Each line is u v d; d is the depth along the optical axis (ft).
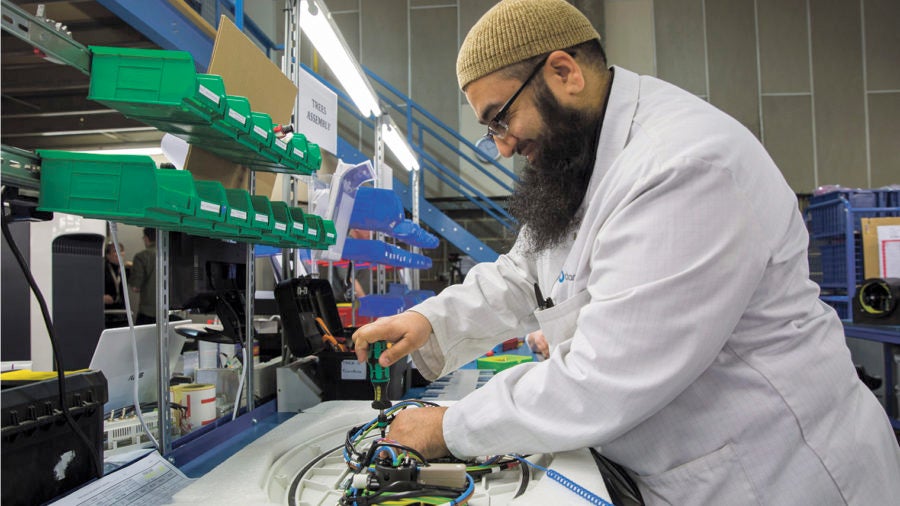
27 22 1.87
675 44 18.60
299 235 3.68
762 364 2.32
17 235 4.91
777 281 2.35
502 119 2.85
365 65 19.24
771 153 18.38
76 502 2.00
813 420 2.30
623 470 2.61
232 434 3.47
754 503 2.26
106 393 2.36
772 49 18.42
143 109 2.29
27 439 1.94
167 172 2.32
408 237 8.36
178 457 2.89
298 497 2.25
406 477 2.16
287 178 5.00
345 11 19.31
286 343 4.46
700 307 2.04
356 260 6.95
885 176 18.10
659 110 2.62
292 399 4.19
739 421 2.30
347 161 14.14
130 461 2.57
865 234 11.64
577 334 2.29
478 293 3.77
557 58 2.66
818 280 13.70
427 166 18.79
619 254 2.21
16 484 1.90
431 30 19.07
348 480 2.36
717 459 2.30
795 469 2.27
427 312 3.50
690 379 2.08
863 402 2.52
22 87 10.54
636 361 2.06
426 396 4.84
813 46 18.35
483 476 2.46
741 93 18.45
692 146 2.24
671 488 2.36
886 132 18.15
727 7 18.53
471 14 18.94
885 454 2.46
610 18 18.79
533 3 2.70
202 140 2.93
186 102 2.20
